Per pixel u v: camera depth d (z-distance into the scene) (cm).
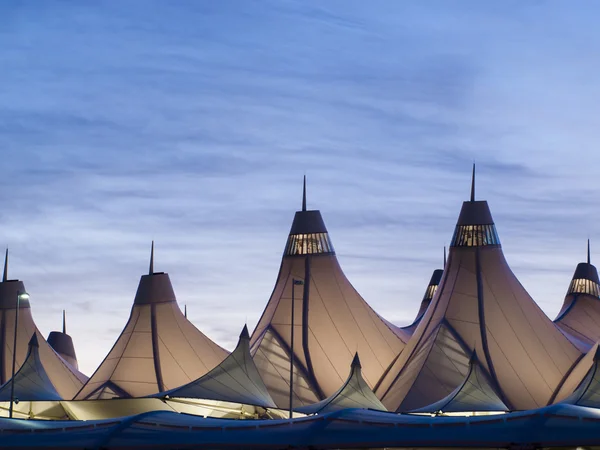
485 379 9750
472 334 10050
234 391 8988
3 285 11356
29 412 9862
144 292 10450
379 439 6794
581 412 6638
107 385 9938
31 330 11319
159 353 10169
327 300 10481
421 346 10062
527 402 9762
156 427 7200
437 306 10300
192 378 10106
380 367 10350
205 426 7162
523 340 10075
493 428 6650
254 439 6994
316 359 10200
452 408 8731
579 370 9912
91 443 7138
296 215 10775
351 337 10388
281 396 9931
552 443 6475
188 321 10531
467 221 10425
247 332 9244
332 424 6969
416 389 9675
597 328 11700
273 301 10569
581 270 12056
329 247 10694
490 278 10281
